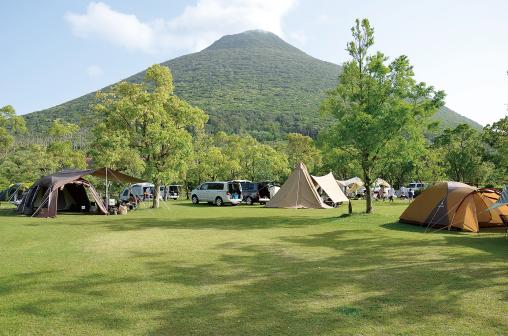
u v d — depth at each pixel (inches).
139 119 1021.8
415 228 589.9
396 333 187.0
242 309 223.1
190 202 1453.0
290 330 191.9
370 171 779.4
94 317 211.3
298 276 298.5
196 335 186.7
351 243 454.3
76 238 496.4
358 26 784.9
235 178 1926.7
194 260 359.3
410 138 745.6
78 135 3075.8
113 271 315.6
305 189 1034.1
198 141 1819.6
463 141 1975.9
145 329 194.4
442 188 597.9
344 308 222.4
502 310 218.2
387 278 290.4
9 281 284.8
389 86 743.1
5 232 556.4
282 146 2792.8
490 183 1825.8
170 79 1144.8
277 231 564.4
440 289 260.1
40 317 211.6
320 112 802.8
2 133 1969.7
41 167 1662.2
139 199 1189.1
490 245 435.2
